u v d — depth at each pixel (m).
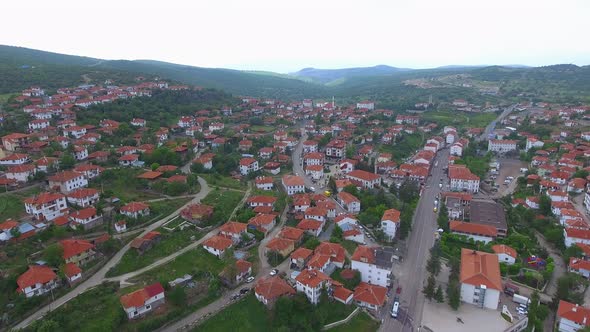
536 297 112.00
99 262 118.69
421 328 106.19
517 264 131.88
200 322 102.44
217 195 176.00
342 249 133.75
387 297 118.44
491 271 119.44
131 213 142.38
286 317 103.62
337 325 106.12
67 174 157.38
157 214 150.25
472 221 162.62
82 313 98.56
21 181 156.38
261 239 145.12
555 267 137.50
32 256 114.62
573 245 140.00
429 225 167.50
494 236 150.88
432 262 126.44
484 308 114.62
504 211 178.62
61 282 107.38
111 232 134.88
